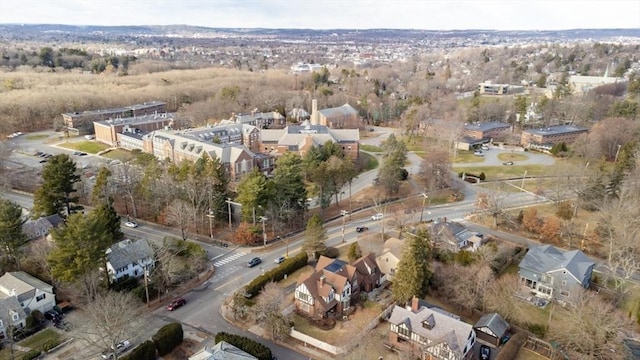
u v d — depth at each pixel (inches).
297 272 3068.4
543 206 4092.0
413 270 2625.5
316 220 3238.2
